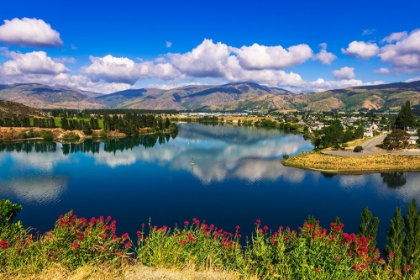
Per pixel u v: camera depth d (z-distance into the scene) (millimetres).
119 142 150500
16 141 151250
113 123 177625
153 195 64500
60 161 101250
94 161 101375
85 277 8648
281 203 59969
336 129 132000
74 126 173625
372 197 63938
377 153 105375
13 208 21344
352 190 68562
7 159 104188
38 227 47438
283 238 10602
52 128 175500
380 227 47875
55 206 57562
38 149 127875
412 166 87250
